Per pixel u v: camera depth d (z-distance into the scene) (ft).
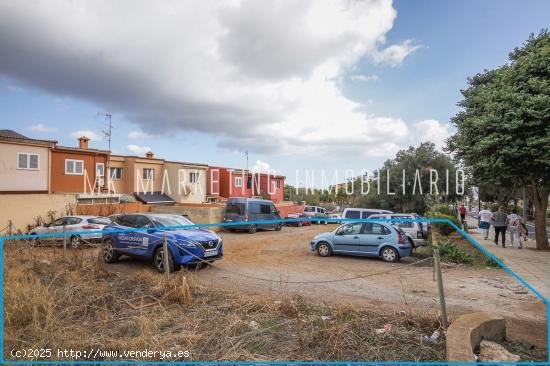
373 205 117.60
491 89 49.44
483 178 51.37
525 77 45.27
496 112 44.70
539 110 41.50
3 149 74.59
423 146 110.63
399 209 111.96
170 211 77.87
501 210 50.39
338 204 177.88
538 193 48.62
